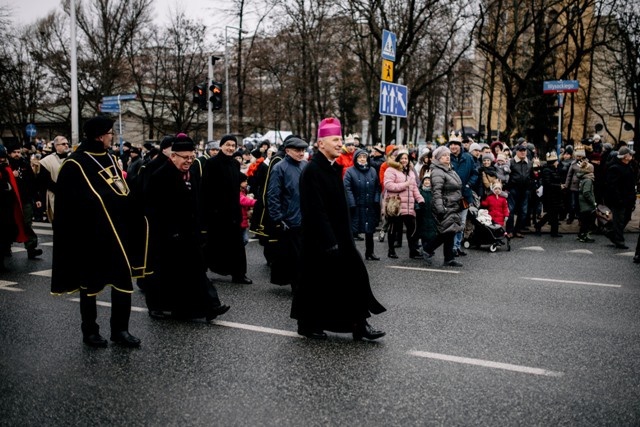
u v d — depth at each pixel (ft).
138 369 16.17
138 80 123.75
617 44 101.65
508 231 42.37
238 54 123.03
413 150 58.03
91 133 17.84
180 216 20.45
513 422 12.87
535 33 81.71
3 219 30.83
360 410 13.47
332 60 113.70
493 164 39.22
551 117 107.14
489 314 21.81
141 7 121.39
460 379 15.35
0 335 19.33
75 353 17.53
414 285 26.84
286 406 13.71
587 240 41.14
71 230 17.54
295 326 20.35
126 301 18.13
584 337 19.06
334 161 18.45
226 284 27.40
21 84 128.88
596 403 13.91
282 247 25.22
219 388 14.80
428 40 93.35
